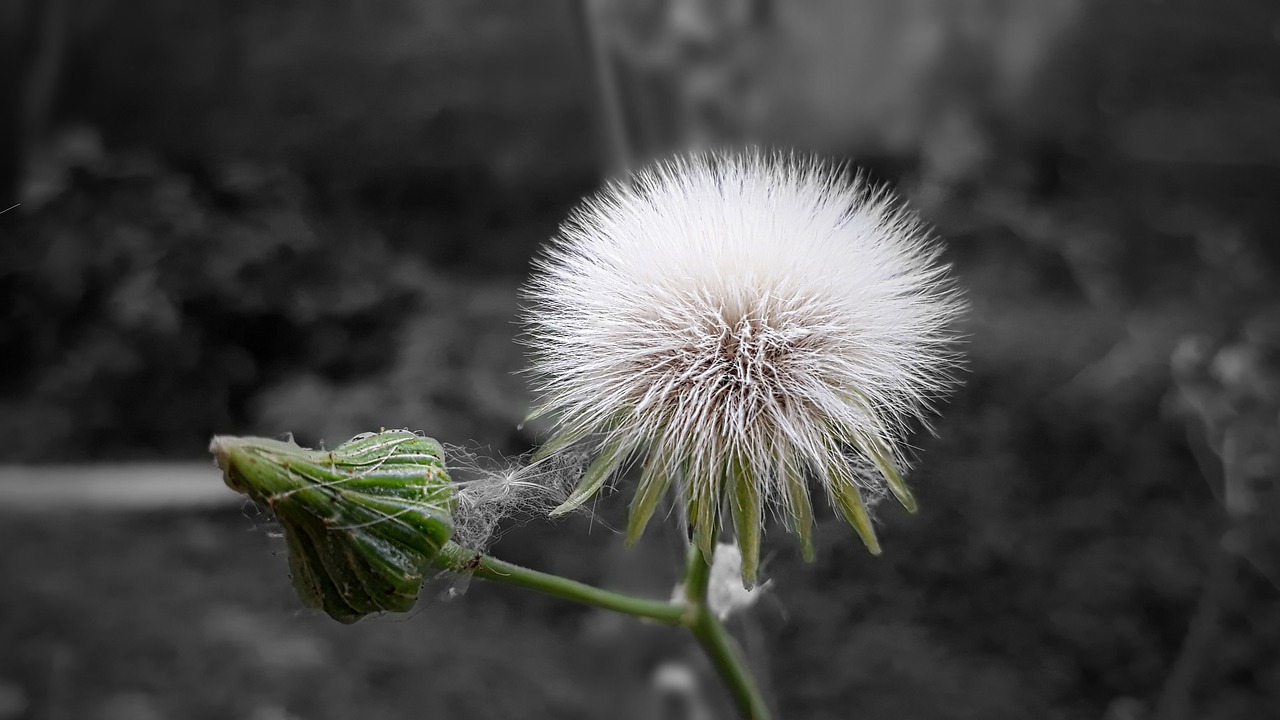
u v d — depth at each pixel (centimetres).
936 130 35
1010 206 36
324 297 41
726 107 19
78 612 34
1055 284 37
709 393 14
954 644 29
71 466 40
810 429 14
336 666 32
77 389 42
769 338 14
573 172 41
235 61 42
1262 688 29
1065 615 30
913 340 15
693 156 15
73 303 42
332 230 42
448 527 14
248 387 42
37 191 43
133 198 42
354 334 40
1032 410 33
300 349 41
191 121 43
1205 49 38
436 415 36
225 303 42
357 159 43
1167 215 38
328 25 42
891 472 14
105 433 41
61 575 35
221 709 31
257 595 35
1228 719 29
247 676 32
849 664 28
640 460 15
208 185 43
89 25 42
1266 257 38
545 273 15
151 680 32
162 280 42
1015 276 36
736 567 15
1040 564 31
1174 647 30
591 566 33
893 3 33
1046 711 29
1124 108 38
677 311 14
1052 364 34
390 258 42
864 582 29
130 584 35
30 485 37
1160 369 34
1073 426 33
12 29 42
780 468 14
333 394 38
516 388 36
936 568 30
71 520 37
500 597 34
